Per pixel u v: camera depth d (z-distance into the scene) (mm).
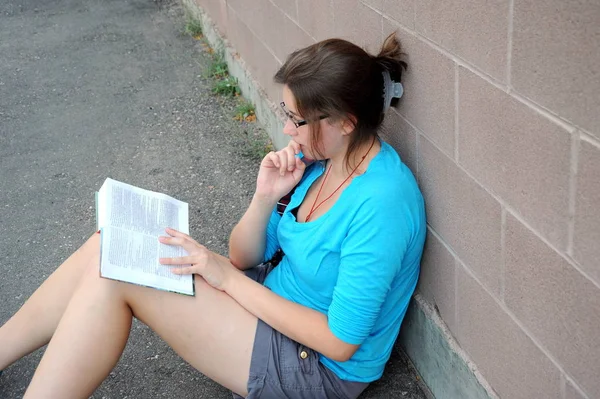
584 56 1464
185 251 2371
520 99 1709
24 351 2602
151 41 5871
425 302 2535
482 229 2029
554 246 1699
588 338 1647
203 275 2340
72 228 3795
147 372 2840
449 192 2182
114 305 2295
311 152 2225
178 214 2500
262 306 2303
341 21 2836
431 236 2373
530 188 1746
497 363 2119
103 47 5852
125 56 5656
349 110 2104
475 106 1922
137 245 2303
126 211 2371
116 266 2217
